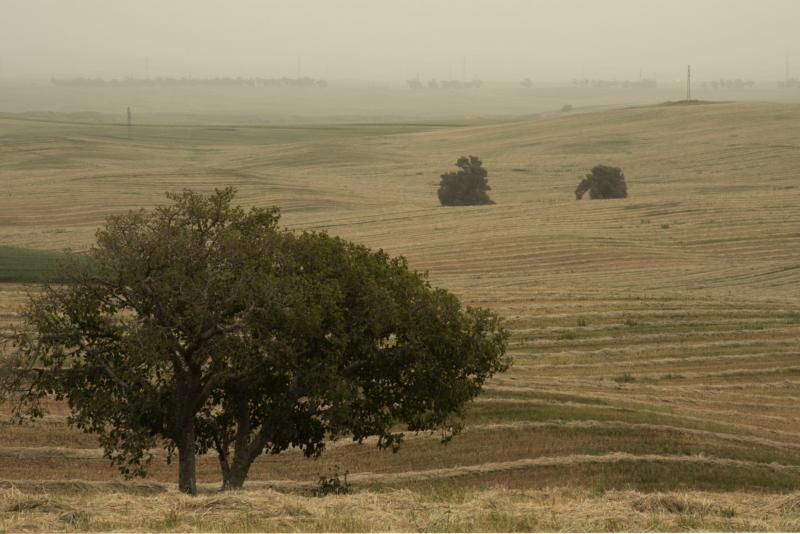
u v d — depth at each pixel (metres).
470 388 53.25
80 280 48.03
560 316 116.50
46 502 34.72
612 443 66.69
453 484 59.22
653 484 59.31
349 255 53.34
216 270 48.75
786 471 63.00
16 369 47.22
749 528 32.25
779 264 154.00
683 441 67.19
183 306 47.59
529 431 68.81
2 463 62.41
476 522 32.34
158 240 48.47
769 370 95.81
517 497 39.03
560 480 59.91
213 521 32.53
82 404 47.22
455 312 52.47
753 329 110.94
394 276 53.78
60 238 189.00
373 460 64.62
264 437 50.28
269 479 60.75
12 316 104.56
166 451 66.25
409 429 53.06
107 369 47.34
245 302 47.38
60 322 48.44
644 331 110.62
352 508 34.50
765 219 185.50
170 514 33.06
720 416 79.44
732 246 167.12
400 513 34.03
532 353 102.06
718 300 125.38
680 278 146.38
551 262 158.25
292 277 48.28
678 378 93.50
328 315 48.88
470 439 67.75
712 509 35.53
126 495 36.31
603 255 162.25
